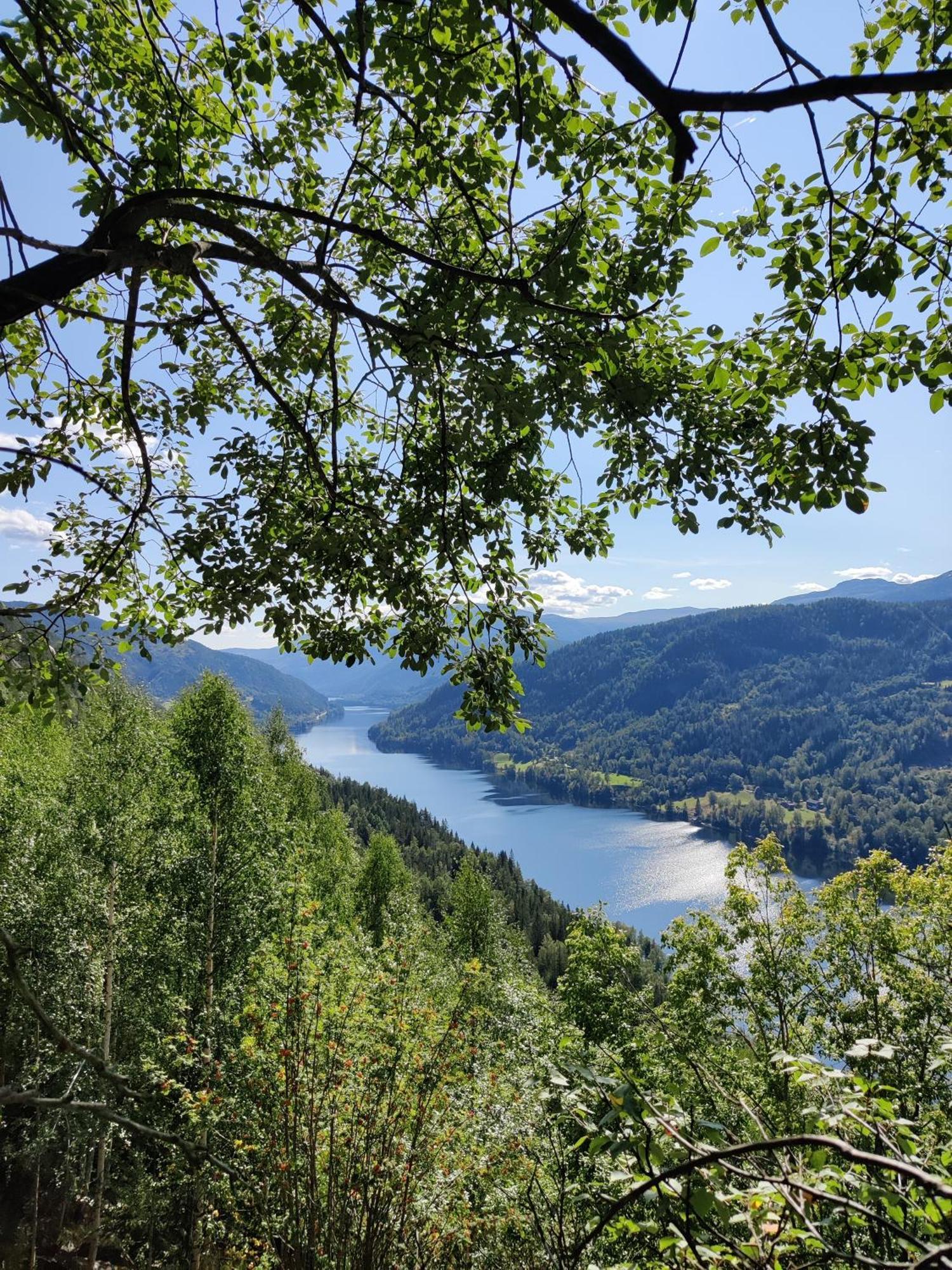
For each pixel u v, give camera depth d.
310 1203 4.69
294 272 3.40
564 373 3.20
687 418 3.96
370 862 31.95
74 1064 11.80
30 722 21.27
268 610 4.02
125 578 4.95
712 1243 1.77
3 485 4.28
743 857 15.33
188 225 4.51
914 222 2.89
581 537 5.27
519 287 2.96
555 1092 1.92
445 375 3.56
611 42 1.64
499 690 4.44
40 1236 18.00
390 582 4.18
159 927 16.31
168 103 3.83
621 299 3.67
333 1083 5.54
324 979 6.28
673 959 14.72
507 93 3.31
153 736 18.72
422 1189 5.25
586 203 3.69
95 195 3.79
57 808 17.20
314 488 5.29
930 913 13.35
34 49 3.77
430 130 3.74
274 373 4.82
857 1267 1.50
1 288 2.46
